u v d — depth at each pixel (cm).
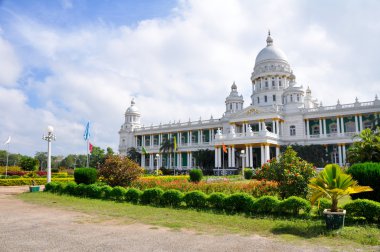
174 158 8600
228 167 6412
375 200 1461
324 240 1062
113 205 1925
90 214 1609
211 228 1259
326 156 6000
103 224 1350
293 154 1789
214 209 1714
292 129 6788
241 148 6806
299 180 1666
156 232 1195
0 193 2847
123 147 9944
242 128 7200
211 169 6950
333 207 1223
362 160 2778
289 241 1052
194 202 1811
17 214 1622
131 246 995
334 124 6494
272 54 8344
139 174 2817
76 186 2538
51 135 3244
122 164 2744
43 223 1374
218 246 994
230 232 1190
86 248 974
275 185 1861
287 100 7038
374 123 5419
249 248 972
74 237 1114
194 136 8775
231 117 7300
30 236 1131
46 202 2106
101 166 2806
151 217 1502
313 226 1239
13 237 1116
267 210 1562
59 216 1554
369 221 1298
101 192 2348
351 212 1330
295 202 1466
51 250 955
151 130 9494
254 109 6925
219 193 1753
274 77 8206
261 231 1200
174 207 1825
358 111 6053
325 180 1248
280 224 1295
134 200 2098
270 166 1798
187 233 1177
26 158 6862
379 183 1430
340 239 1075
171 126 9050
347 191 1178
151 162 9125
